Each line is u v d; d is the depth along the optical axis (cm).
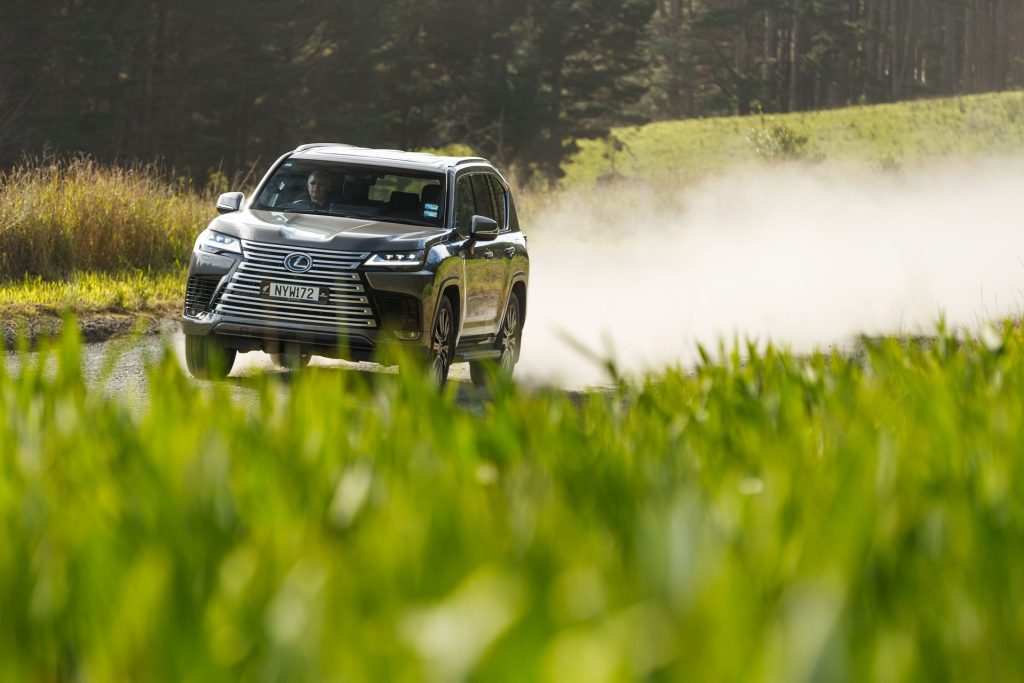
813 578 395
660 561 393
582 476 682
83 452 744
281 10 15975
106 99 15112
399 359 927
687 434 862
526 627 309
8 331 3500
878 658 332
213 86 15750
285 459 697
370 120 17725
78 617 429
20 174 5369
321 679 329
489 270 3375
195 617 385
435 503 534
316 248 2948
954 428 795
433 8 18750
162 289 4691
